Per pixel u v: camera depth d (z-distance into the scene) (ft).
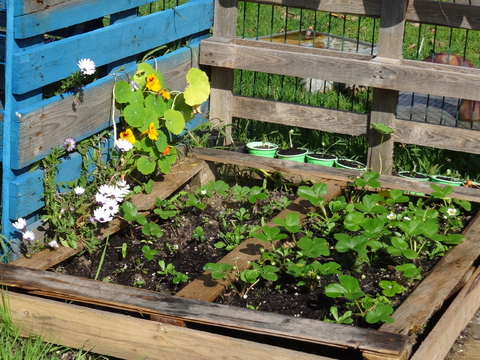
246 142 15.02
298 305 11.36
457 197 13.10
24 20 11.43
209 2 14.58
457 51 18.94
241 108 14.69
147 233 12.10
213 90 14.74
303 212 12.84
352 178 13.42
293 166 13.78
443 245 12.29
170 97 13.69
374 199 12.48
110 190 12.21
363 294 10.91
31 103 11.79
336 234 11.79
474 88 13.29
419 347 10.41
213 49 14.33
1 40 12.18
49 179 12.04
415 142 13.93
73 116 12.33
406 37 19.52
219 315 10.54
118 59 12.91
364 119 14.05
